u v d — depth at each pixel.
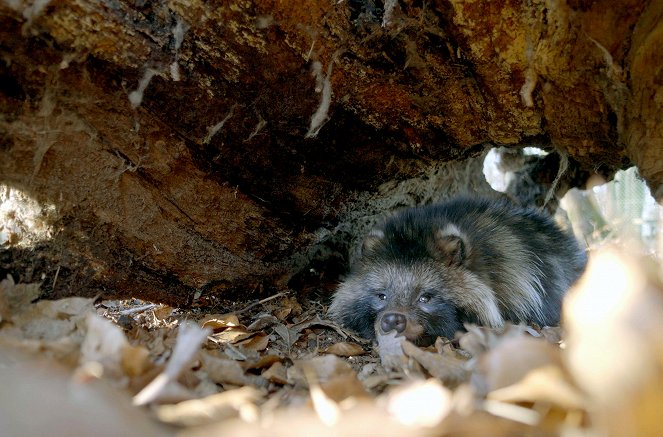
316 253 1.63
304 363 1.21
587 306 1.14
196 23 1.28
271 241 1.50
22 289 1.28
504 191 1.92
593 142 1.39
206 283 1.48
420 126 1.42
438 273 1.49
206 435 0.98
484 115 1.40
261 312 1.51
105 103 1.30
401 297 1.47
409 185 1.71
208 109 1.34
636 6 1.25
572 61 1.30
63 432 0.89
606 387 1.02
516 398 1.10
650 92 1.28
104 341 1.15
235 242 1.47
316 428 1.02
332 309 1.55
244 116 1.36
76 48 1.26
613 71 1.29
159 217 1.40
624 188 1.99
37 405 0.91
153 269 1.44
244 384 1.19
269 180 1.44
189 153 1.37
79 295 1.39
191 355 1.14
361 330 1.51
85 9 1.24
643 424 0.98
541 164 1.86
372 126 1.42
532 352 1.14
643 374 1.01
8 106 1.27
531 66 1.32
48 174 1.32
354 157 1.45
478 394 1.14
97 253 1.38
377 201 1.64
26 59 1.25
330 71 1.35
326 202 1.50
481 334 1.22
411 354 1.23
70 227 1.36
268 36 1.30
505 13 1.28
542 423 1.04
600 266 1.16
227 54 1.31
